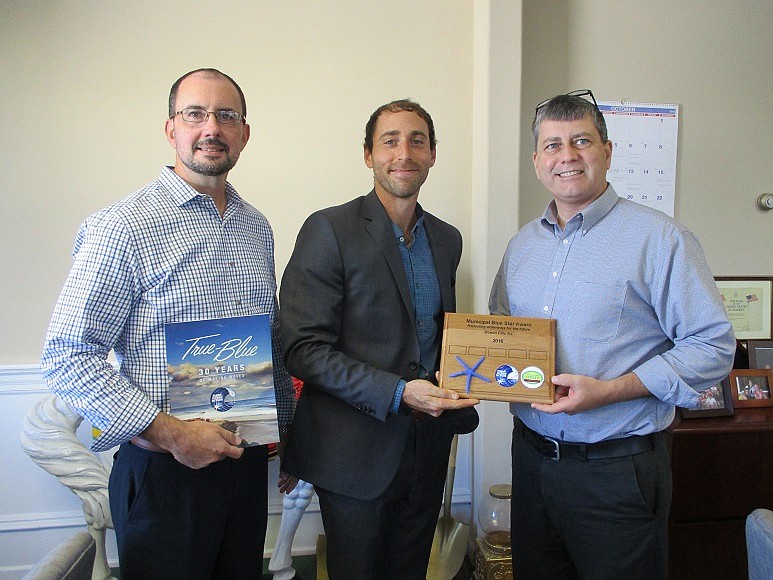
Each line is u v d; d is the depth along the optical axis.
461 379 1.29
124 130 2.07
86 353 1.10
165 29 2.07
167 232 1.17
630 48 2.31
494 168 2.12
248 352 1.17
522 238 1.50
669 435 1.85
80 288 1.10
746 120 2.40
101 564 1.97
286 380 1.51
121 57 2.05
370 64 2.20
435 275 1.52
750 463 1.87
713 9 2.35
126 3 2.04
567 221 1.35
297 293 1.37
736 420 1.93
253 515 1.34
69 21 2.01
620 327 1.25
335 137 2.20
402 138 1.42
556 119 1.29
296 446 1.40
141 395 1.11
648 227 1.25
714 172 2.40
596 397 1.19
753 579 1.01
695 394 1.17
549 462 1.33
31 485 2.10
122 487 1.17
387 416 1.29
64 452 1.90
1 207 2.03
